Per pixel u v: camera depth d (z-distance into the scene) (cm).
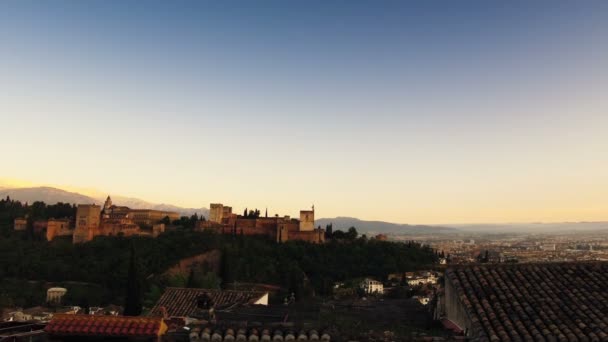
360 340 1603
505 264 2023
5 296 11719
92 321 1614
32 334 1966
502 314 1653
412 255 17500
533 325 1588
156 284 11269
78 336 1583
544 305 1698
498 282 1875
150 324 1609
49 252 15300
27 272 13800
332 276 15025
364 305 2378
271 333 1579
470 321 1662
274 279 13888
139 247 15300
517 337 1528
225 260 11781
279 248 16375
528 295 1775
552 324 1582
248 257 15112
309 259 15925
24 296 12000
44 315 9588
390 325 1844
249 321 1827
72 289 12638
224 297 3109
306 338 1553
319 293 12712
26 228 17312
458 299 1825
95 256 14850
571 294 1767
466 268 1994
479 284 1866
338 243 17612
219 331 1582
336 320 1898
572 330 1548
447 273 1980
